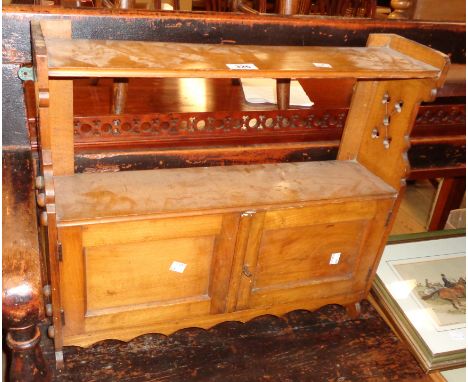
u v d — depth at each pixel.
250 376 1.30
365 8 1.93
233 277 1.28
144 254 1.17
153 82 1.71
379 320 1.51
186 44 1.13
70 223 1.05
